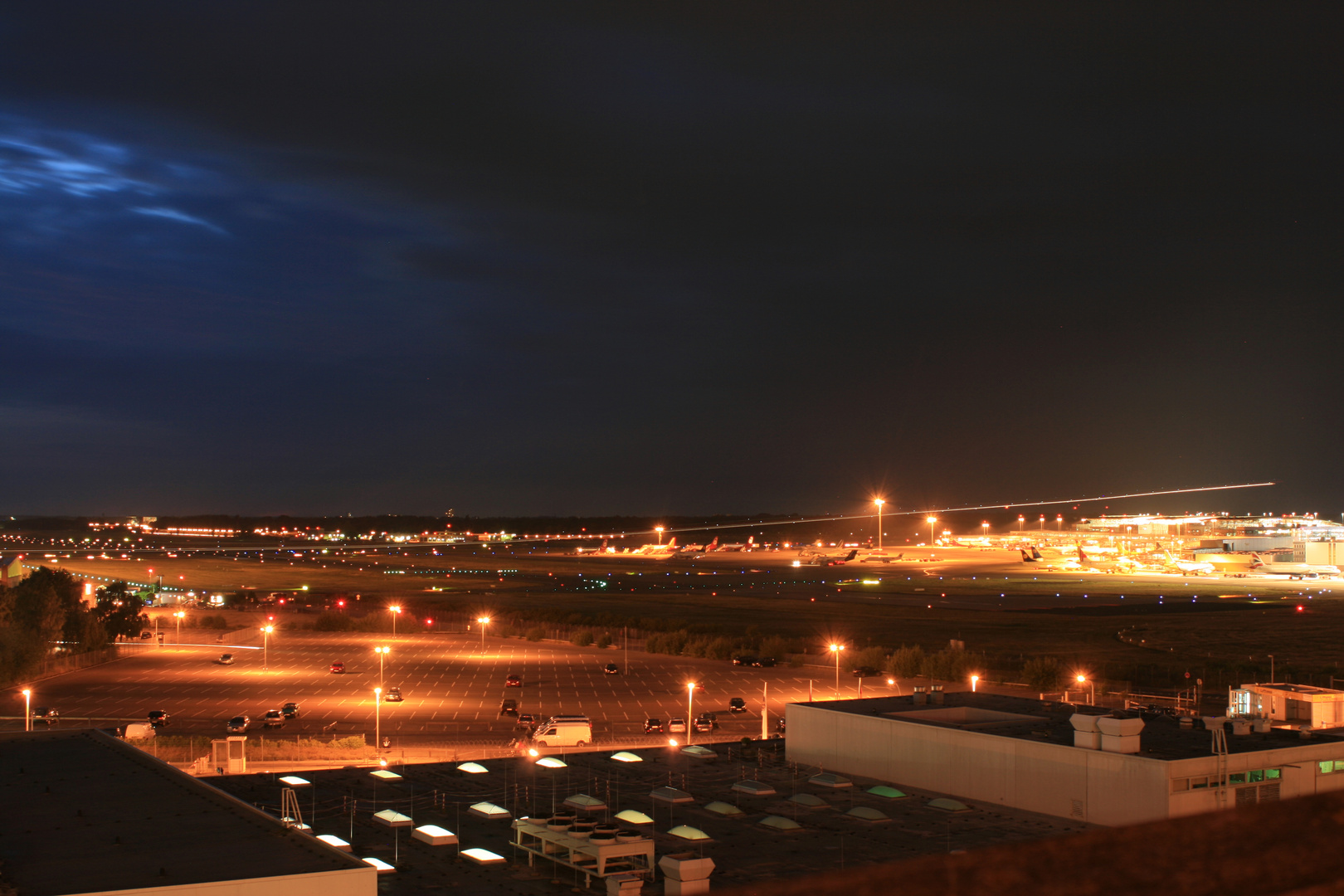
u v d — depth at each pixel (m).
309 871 27.98
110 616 171.75
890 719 56.19
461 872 39.97
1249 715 60.12
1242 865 3.32
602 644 173.62
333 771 57.91
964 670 130.00
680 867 36.00
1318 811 3.72
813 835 45.69
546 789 53.62
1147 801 44.41
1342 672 134.25
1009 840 44.66
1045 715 59.12
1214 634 185.25
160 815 33.94
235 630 189.75
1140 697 110.44
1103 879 3.29
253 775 56.69
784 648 155.38
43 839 31.31
